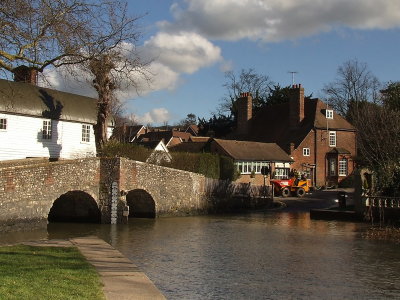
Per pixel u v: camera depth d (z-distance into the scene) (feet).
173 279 40.06
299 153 174.50
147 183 96.32
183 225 85.61
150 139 262.67
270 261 48.93
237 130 206.69
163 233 73.72
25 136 104.01
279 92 224.53
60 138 112.27
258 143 169.17
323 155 181.37
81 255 44.14
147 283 34.24
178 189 104.22
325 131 182.39
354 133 191.01
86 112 119.55
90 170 87.61
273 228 79.56
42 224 77.61
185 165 127.13
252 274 42.45
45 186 78.13
